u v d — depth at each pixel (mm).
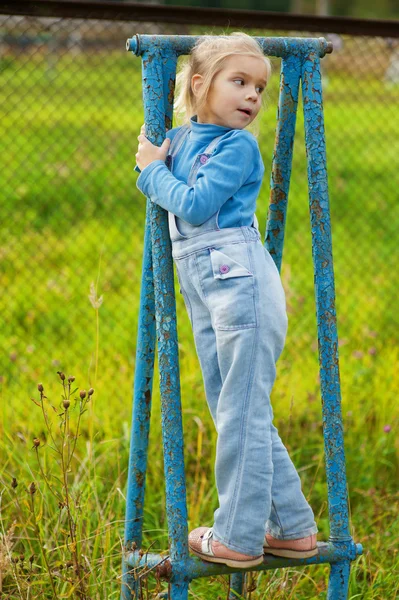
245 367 2260
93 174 7996
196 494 3543
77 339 4844
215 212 2277
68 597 2646
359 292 5633
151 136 2350
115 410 4004
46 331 4965
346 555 2471
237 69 2309
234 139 2295
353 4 33500
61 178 7797
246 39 2352
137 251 6395
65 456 3385
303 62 2463
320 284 2467
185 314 4895
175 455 2348
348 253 6562
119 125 7957
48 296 5457
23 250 6203
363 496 3682
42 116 8008
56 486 3238
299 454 3771
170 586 2357
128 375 4336
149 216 2422
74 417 3820
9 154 7930
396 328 5258
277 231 2627
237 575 2732
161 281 2352
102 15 3379
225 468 2311
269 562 2418
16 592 2750
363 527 3447
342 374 4383
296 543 2404
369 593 2939
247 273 2268
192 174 2318
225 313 2256
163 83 2348
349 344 4891
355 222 7383
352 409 4117
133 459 2611
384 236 7012
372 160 8680
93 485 3252
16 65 7973
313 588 3053
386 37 3777
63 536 3039
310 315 5117
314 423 3986
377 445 3869
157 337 2381
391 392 4234
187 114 2469
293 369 4422
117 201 7688
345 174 8633
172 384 2344
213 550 2342
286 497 2398
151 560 2438
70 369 4379
